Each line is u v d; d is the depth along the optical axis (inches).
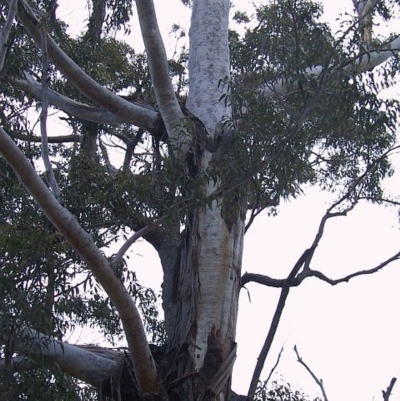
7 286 316.5
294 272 406.6
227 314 390.9
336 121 341.4
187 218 408.8
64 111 482.0
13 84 400.5
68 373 360.5
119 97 431.2
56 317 334.0
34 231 343.9
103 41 534.0
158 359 384.5
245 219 414.9
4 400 306.8
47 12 405.1
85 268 340.2
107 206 370.0
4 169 379.6
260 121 339.0
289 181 345.7
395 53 370.0
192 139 398.3
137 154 480.7
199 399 362.6
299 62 339.9
